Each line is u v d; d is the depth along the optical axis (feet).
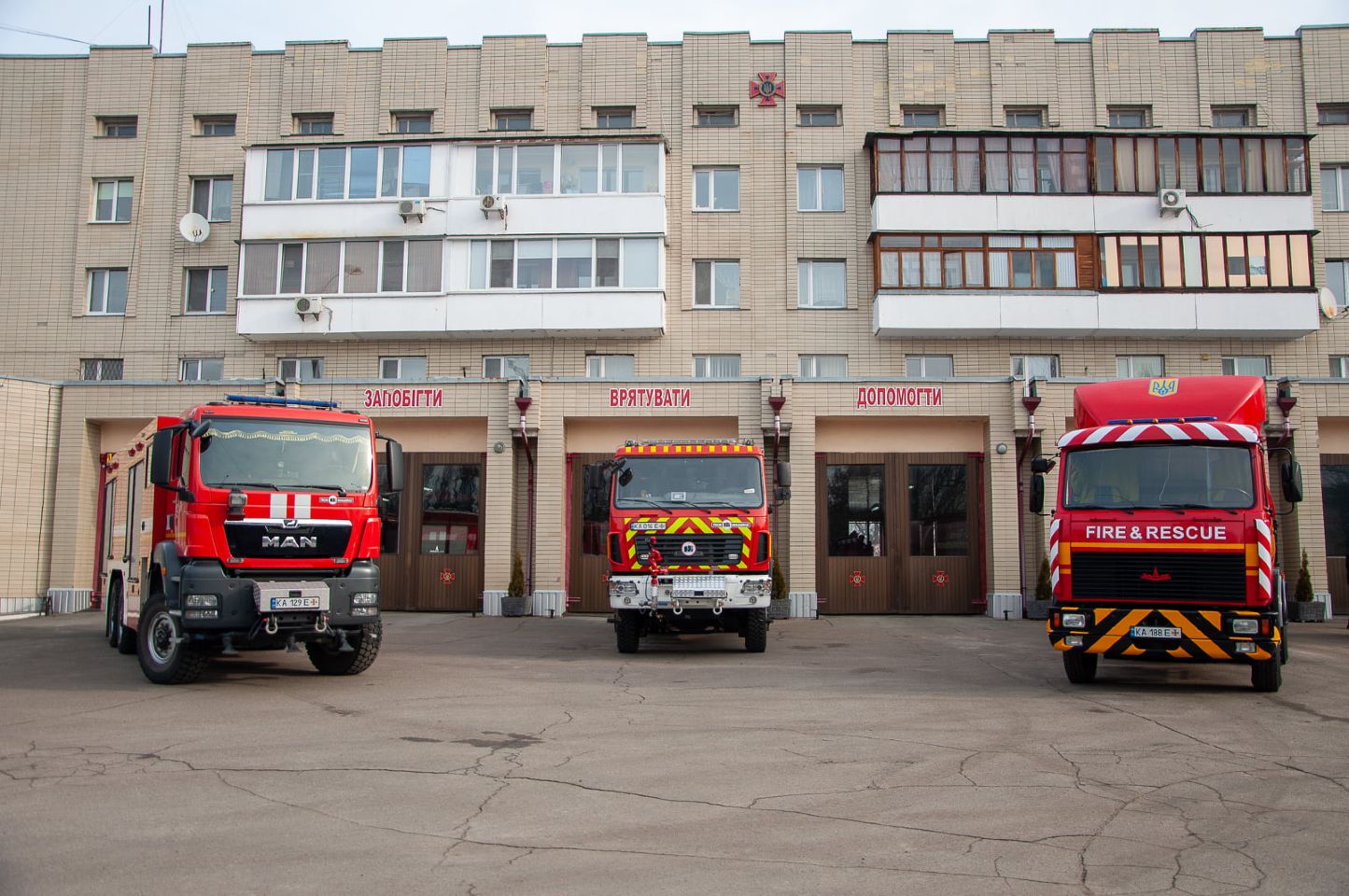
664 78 99.81
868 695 36.88
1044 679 41.63
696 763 25.45
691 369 94.84
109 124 104.12
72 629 63.46
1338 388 73.82
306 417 40.32
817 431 77.66
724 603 47.47
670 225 96.99
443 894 16.30
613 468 49.98
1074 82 99.09
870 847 18.81
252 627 36.91
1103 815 21.01
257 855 18.22
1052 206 92.73
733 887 16.67
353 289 93.91
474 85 100.94
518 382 75.82
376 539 40.78
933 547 76.74
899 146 94.38
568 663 46.85
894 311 91.50
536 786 23.09
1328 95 98.12
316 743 27.71
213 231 100.42
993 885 16.87
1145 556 37.58
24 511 76.59
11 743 27.66
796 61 99.60
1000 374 93.35
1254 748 27.68
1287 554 73.20
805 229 96.78
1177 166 93.25
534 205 93.50
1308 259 91.66
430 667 44.83
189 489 37.55
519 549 77.87
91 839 19.13
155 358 98.53
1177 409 41.60
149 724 30.45
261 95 102.22
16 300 100.68
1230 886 16.89
